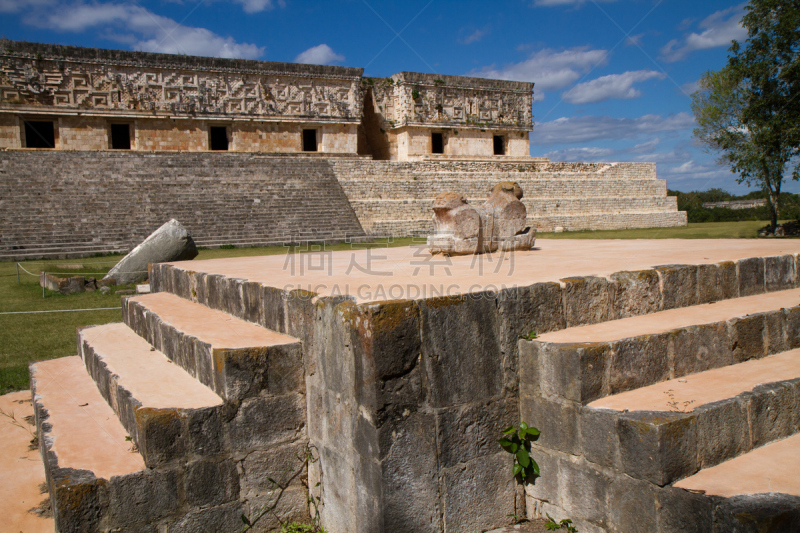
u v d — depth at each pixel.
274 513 3.90
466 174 36.59
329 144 36.94
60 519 3.16
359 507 3.49
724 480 2.99
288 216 27.42
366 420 3.33
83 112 30.17
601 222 38.81
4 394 6.09
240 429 3.75
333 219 28.36
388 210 32.41
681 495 2.88
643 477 3.04
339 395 3.58
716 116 25.23
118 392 4.12
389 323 3.27
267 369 3.86
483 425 3.71
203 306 5.82
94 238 22.06
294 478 4.00
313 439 3.96
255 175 30.03
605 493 3.30
